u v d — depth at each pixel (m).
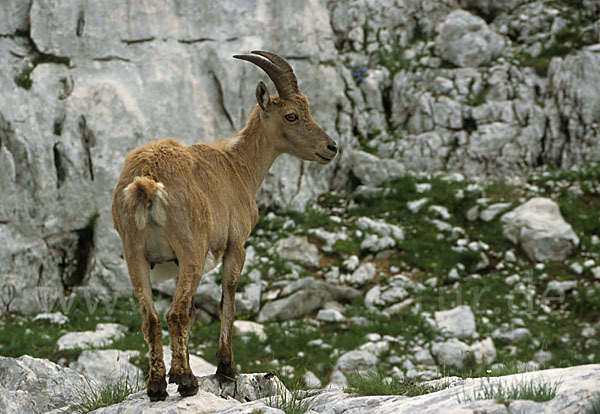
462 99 63.00
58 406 21.91
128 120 51.09
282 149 24.94
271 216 54.75
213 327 43.34
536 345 41.50
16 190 48.09
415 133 63.00
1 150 48.28
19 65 50.88
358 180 59.19
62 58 52.12
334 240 52.16
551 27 66.69
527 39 67.06
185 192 18.80
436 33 68.38
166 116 52.97
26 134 48.81
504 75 63.66
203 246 19.06
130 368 35.97
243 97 55.56
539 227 50.69
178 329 18.19
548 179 57.56
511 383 16.59
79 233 49.22
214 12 56.44
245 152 23.97
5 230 47.41
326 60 59.38
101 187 49.59
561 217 51.88
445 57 66.38
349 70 65.00
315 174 58.69
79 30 52.91
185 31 55.75
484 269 49.62
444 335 42.25
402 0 69.19
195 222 18.78
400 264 49.97
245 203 22.70
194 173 20.11
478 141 61.09
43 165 48.78
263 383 21.59
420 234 52.62
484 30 66.38
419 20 69.12
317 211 56.03
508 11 69.88
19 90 49.84
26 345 39.31
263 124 24.44
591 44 64.44
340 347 41.03
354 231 53.16
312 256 50.94
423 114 62.94
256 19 57.25
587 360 39.66
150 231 18.45
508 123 61.66
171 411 17.58
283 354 40.44
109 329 42.22
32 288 47.22
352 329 43.22
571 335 42.62
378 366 38.69
